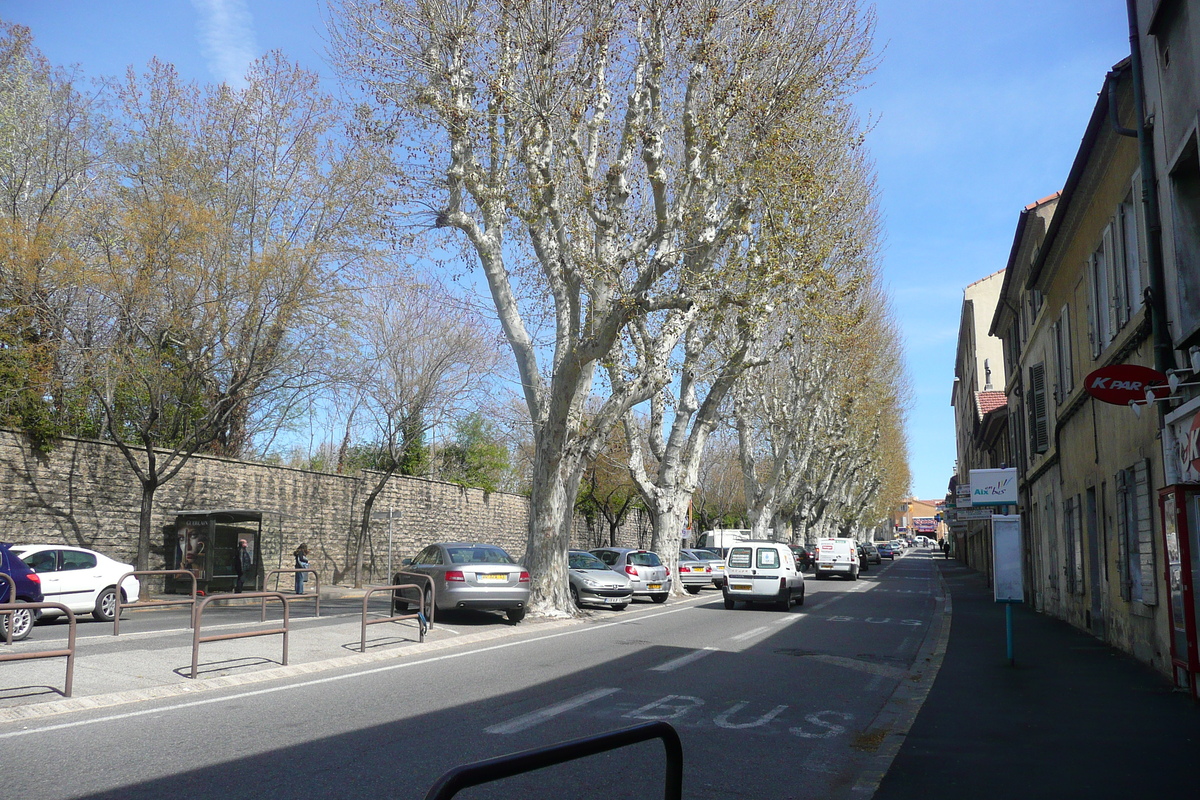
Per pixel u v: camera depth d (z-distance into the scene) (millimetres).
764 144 16422
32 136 23766
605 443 20109
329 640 13664
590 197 16891
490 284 19000
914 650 15258
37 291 21188
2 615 13625
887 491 82562
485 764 2371
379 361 31953
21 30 24078
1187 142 9562
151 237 21156
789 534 49594
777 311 20609
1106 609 15398
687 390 29422
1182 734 8156
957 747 7680
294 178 25375
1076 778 6641
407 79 17250
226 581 25344
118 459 23938
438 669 11578
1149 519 11945
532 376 19125
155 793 5770
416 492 36719
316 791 5902
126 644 12703
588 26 16703
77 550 18172
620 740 2861
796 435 38281
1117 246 13164
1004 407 31641
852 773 7004
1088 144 13664
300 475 30500
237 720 8141
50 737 7297
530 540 19156
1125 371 10188
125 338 21641
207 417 23328
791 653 14320
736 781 6676
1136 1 11594
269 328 23766
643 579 26203
